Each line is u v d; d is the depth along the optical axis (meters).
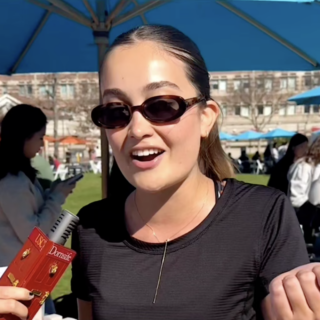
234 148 47.66
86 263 1.46
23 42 4.82
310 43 4.22
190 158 1.34
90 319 1.55
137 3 3.20
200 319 1.26
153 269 1.33
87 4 3.12
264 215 1.36
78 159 36.72
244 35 4.45
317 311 0.95
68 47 4.95
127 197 1.55
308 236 5.23
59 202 3.15
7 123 3.03
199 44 4.71
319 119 48.81
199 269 1.30
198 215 1.40
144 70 1.29
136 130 1.28
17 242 2.95
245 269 1.29
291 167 5.53
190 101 1.33
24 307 1.23
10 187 2.89
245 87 44.12
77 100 39.75
